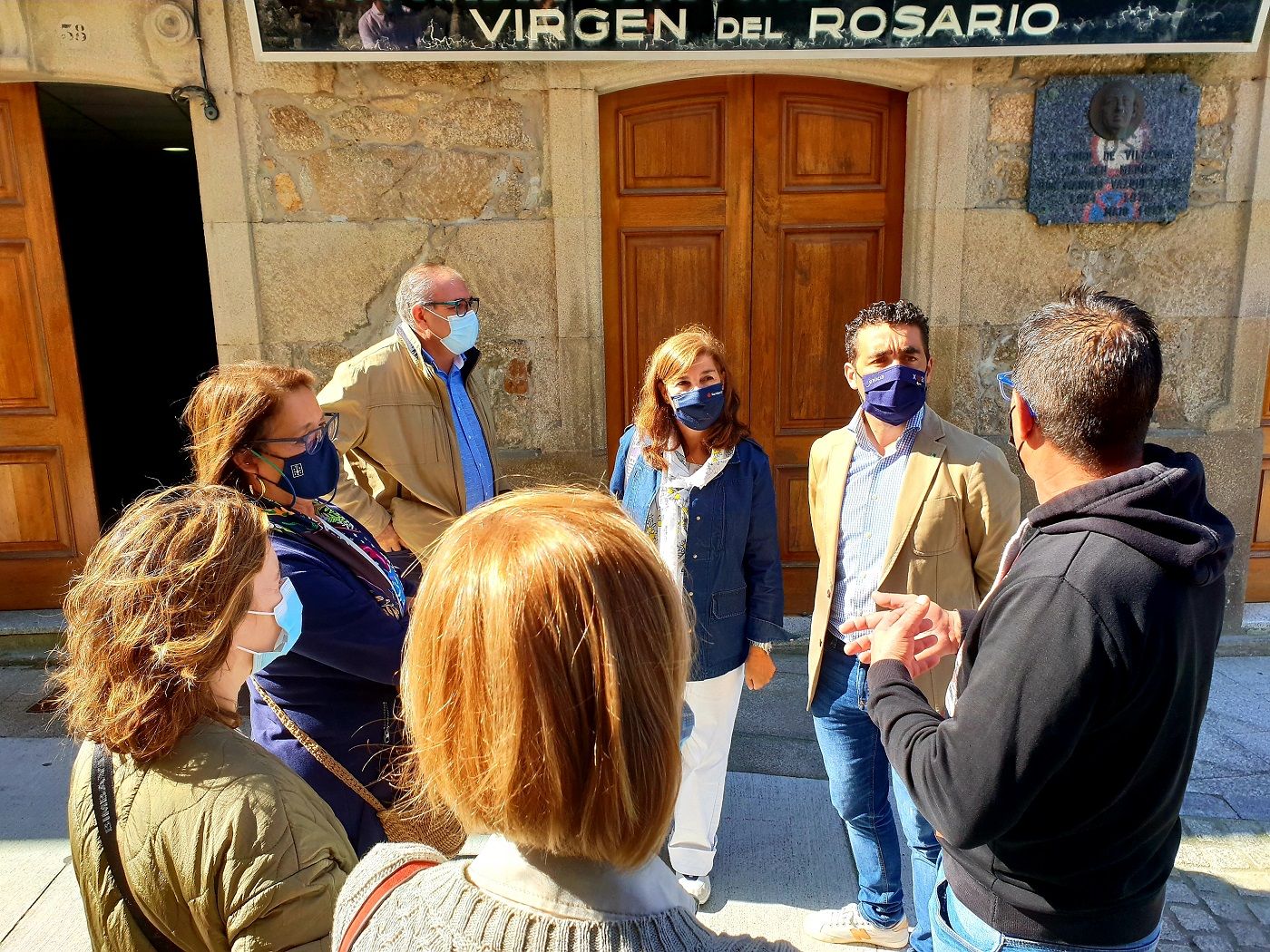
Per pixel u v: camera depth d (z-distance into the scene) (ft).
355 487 8.39
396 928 2.21
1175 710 3.30
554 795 2.04
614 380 12.99
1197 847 8.46
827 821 9.04
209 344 25.76
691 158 12.36
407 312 8.62
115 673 3.24
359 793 5.05
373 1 11.01
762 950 2.14
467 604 2.18
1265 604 13.74
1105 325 3.62
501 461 12.57
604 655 2.07
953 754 3.37
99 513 14.96
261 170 11.80
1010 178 11.96
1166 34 11.07
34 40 11.38
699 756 7.36
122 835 3.21
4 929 7.45
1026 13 11.05
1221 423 12.53
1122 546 3.29
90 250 21.26
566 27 11.21
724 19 11.22
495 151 11.89
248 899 3.06
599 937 2.05
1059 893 3.57
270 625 3.73
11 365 12.93
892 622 4.41
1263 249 11.96
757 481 7.23
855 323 6.69
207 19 11.33
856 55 11.35
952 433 6.40
